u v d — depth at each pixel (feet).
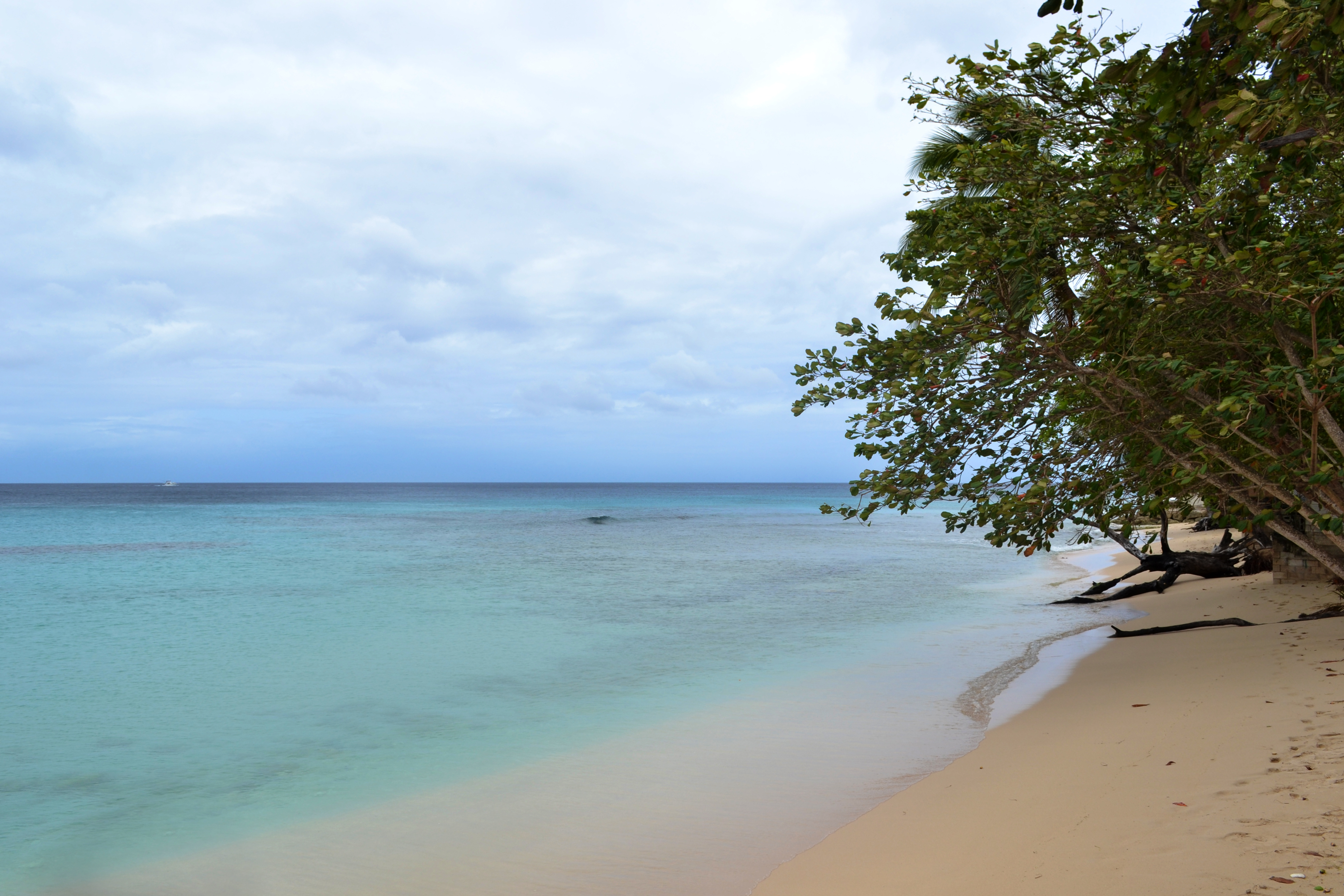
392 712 34.06
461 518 240.32
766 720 31.32
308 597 71.36
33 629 55.47
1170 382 21.16
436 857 19.56
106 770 27.12
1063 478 20.49
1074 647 43.70
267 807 23.41
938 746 27.12
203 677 41.11
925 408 19.60
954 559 110.83
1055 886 14.67
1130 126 15.69
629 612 62.08
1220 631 41.78
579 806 22.63
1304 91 16.25
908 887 15.88
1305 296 16.62
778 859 18.51
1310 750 19.70
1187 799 17.88
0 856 20.25
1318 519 17.35
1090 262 21.58
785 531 186.39
